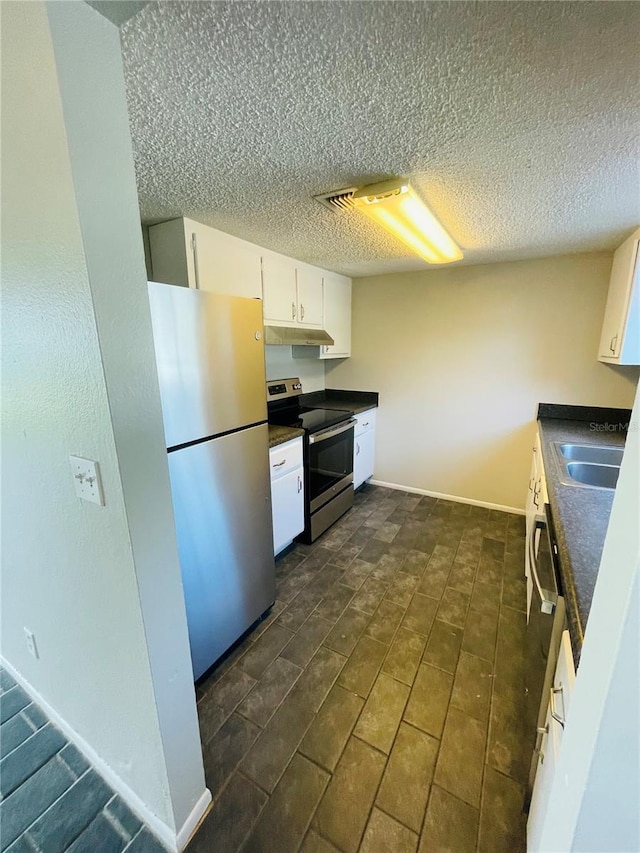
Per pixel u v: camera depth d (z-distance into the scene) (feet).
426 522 9.84
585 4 2.07
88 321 2.34
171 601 3.11
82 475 2.82
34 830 3.66
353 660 5.57
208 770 4.11
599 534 3.55
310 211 5.52
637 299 6.27
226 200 5.09
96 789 3.97
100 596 3.19
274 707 4.84
